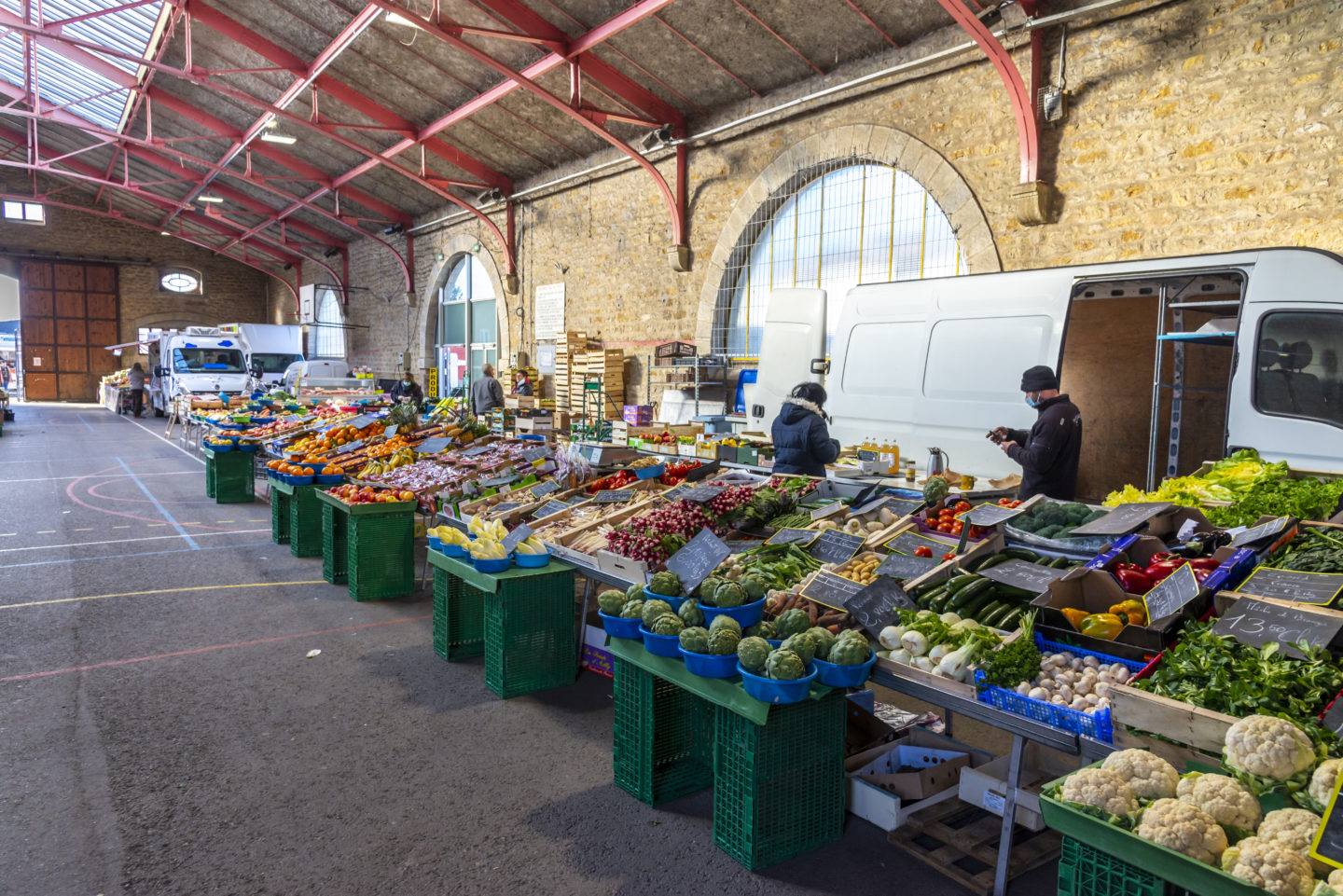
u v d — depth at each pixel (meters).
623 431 9.48
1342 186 5.57
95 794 3.06
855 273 9.50
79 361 28.27
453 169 15.70
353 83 13.07
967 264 7.99
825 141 9.37
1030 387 4.80
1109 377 7.13
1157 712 1.97
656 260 12.16
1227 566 2.50
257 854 2.70
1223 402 6.55
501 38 10.60
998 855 2.51
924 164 8.30
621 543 3.68
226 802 3.03
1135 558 2.82
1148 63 6.57
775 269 10.49
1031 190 7.16
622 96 10.78
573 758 3.45
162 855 2.68
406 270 19.70
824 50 8.98
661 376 12.19
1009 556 3.09
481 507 5.22
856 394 6.57
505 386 15.21
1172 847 1.58
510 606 4.07
